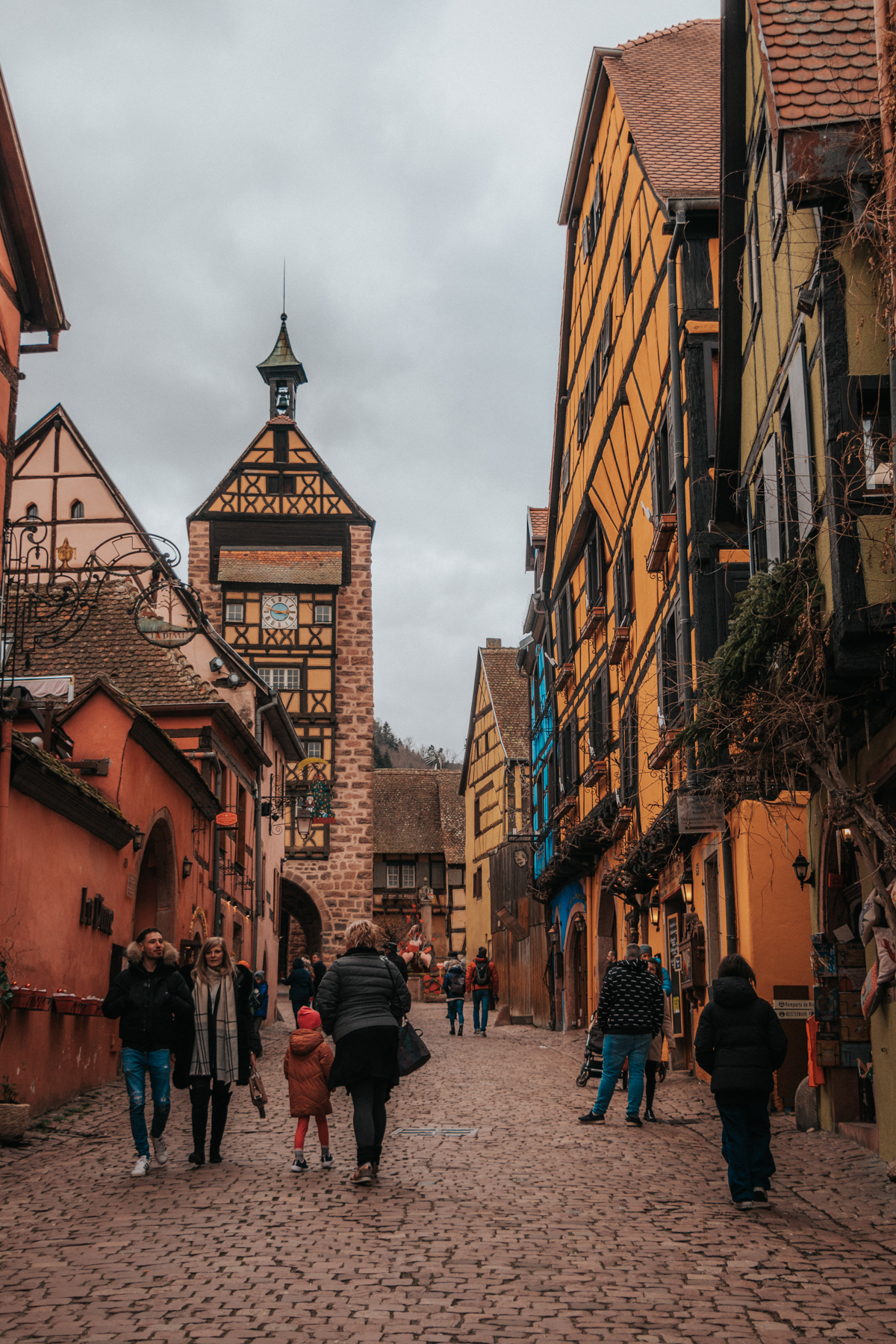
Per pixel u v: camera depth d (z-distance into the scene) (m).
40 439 27.70
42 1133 10.26
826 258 8.39
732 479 12.50
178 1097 12.70
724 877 13.29
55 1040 11.87
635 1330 4.94
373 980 8.08
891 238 7.68
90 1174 8.37
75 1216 6.98
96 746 14.36
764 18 8.61
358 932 8.27
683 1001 15.83
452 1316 5.09
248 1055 8.88
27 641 20.64
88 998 12.91
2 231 12.30
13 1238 6.47
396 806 48.94
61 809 12.12
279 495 40.38
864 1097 10.20
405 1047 8.20
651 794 16.80
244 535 40.09
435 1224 6.74
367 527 40.72
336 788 39.59
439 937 47.41
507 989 33.06
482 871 42.69
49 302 12.92
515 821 37.94
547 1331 4.92
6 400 12.52
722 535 14.16
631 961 11.00
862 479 7.95
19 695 13.17
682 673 14.02
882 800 8.85
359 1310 5.17
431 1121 10.99
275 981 28.30
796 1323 5.04
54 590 21.12
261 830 25.55
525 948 30.91
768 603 8.48
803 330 8.88
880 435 8.16
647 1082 11.23
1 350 12.35
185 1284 5.56
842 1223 6.92
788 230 9.57
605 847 21.25
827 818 10.12
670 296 14.99
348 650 40.16
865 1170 8.53
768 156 10.46
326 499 40.44
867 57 8.44
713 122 17.33
